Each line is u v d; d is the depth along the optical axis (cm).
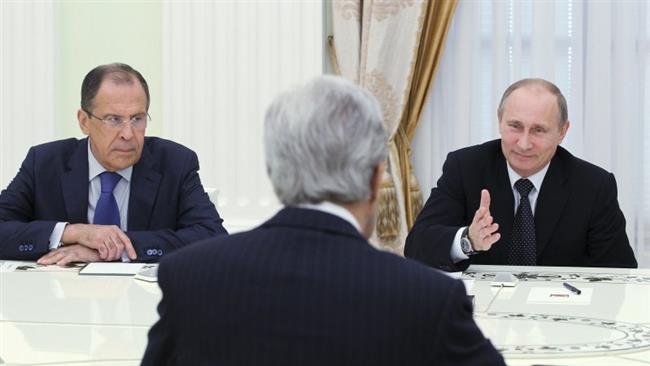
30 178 324
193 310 125
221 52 484
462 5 473
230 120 484
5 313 223
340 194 126
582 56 470
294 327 120
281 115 127
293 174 126
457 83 475
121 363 179
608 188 315
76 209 317
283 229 128
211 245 130
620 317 216
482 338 124
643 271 290
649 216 473
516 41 470
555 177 314
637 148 470
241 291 123
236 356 122
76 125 511
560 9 471
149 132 503
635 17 466
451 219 315
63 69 509
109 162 311
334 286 121
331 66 484
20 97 498
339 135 125
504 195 314
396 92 466
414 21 461
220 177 486
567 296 244
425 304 120
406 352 119
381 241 461
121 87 305
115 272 280
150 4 501
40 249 301
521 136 304
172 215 322
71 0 505
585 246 313
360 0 468
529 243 311
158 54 502
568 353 182
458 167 323
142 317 219
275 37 479
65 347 191
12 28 497
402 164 471
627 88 468
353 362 119
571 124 470
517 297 242
